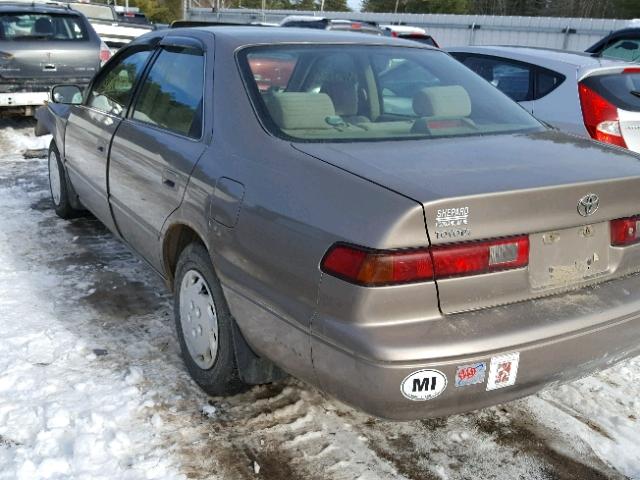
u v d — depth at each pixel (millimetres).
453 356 2170
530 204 2307
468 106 3254
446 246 2201
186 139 3180
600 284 2590
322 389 2391
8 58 9188
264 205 2525
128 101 3943
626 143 5625
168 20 68812
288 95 2930
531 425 3000
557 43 23266
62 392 3068
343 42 3428
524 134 3090
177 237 3301
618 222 2596
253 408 3037
